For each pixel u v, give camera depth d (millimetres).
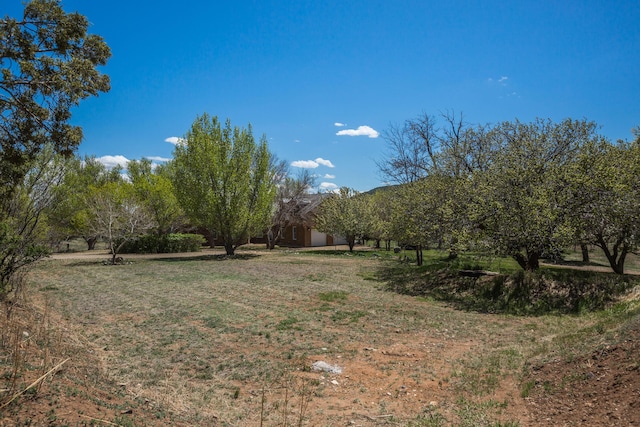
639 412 4246
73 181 31828
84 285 14938
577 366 5930
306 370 6898
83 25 12250
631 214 12180
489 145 16844
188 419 4492
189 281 16109
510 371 6660
